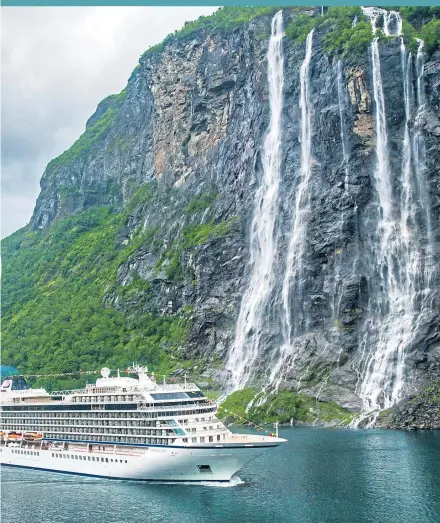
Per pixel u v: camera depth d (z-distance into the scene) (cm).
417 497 11269
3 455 15900
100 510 11425
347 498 11388
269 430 18975
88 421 14250
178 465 12756
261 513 10825
